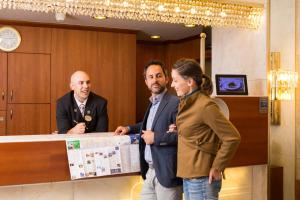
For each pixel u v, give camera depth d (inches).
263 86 117.7
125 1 109.0
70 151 80.9
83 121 106.8
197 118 68.1
